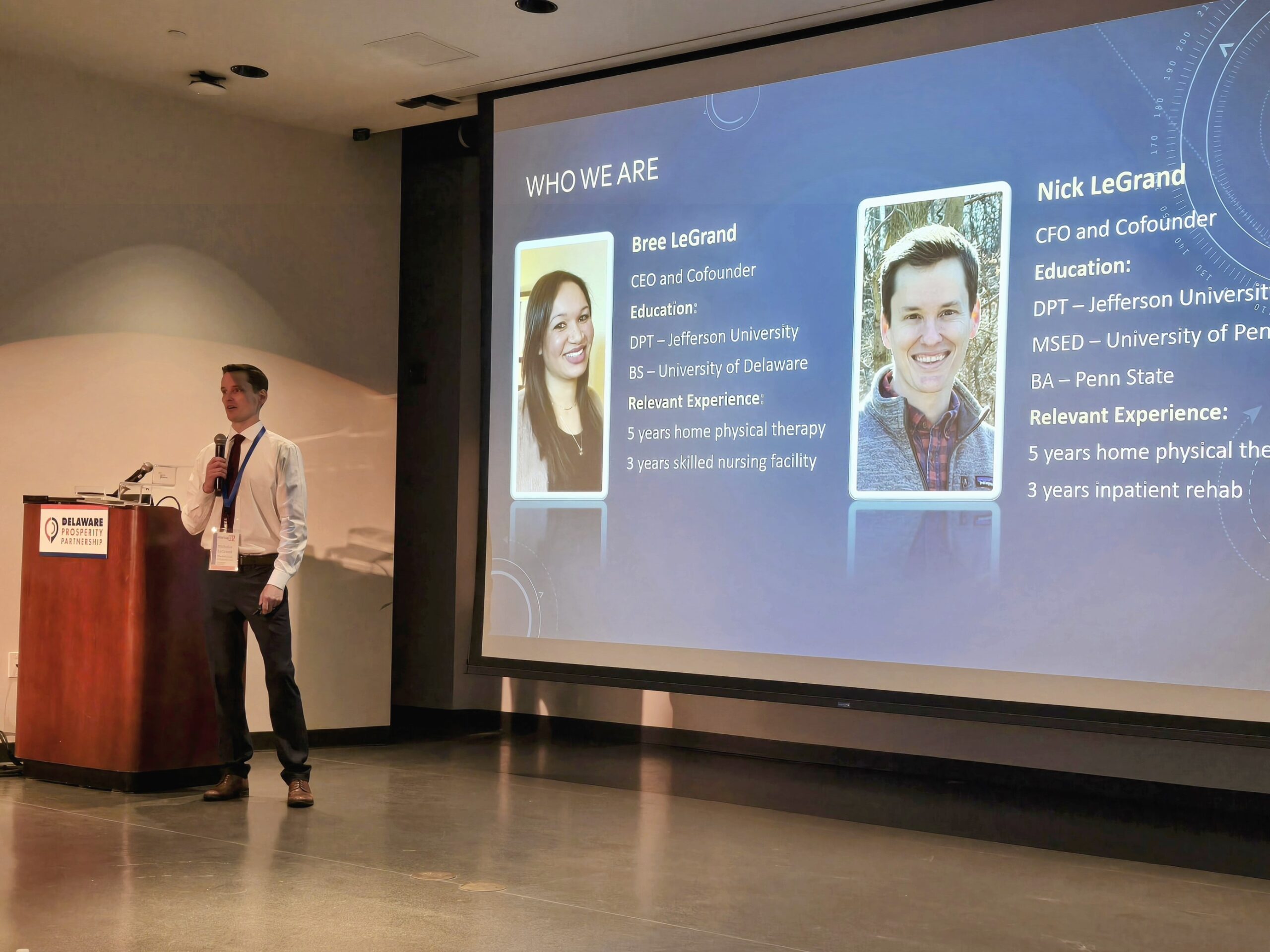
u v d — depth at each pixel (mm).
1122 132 4039
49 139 4984
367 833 3693
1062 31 4160
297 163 5711
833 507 4562
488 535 5426
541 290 5320
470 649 5445
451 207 6176
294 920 2754
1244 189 3828
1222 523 3814
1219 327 3848
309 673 5594
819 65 4668
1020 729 4641
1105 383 4027
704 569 4844
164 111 5305
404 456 6293
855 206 4562
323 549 5668
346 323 5809
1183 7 3949
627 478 5062
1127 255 4012
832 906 2996
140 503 4340
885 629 4422
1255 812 4160
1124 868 3469
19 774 4566
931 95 4414
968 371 4293
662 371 4996
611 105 5160
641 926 2777
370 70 5125
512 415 5383
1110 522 4004
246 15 4578
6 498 4828
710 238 4898
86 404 5035
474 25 4691
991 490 4227
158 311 5246
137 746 4223
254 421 4211
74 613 4383
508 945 2611
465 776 4762
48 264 4961
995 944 2719
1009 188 4238
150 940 2588
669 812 4137
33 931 2641
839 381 4574
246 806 4066
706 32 4758
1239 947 2730
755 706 5328
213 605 4152
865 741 5008
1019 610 4156
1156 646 3902
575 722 5891
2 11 4516
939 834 3873
